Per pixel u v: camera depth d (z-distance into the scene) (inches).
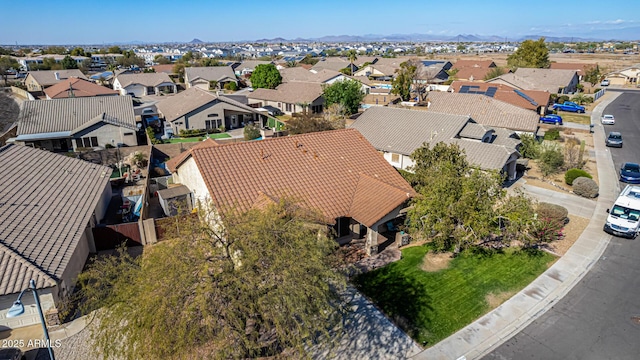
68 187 979.3
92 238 918.4
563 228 1053.8
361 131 1663.4
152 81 3646.7
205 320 439.2
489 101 2020.2
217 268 493.7
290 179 986.7
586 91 3496.6
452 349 641.6
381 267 869.2
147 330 438.3
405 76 2942.9
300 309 473.1
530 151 1621.6
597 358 625.0
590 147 1833.2
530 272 853.8
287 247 508.4
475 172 832.3
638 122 2342.5
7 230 722.8
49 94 2832.2
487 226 816.9
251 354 484.1
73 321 696.4
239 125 2375.7
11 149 1068.5
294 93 2800.2
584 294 781.9
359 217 904.3
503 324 700.0
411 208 884.6
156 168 1514.5
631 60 6181.1
